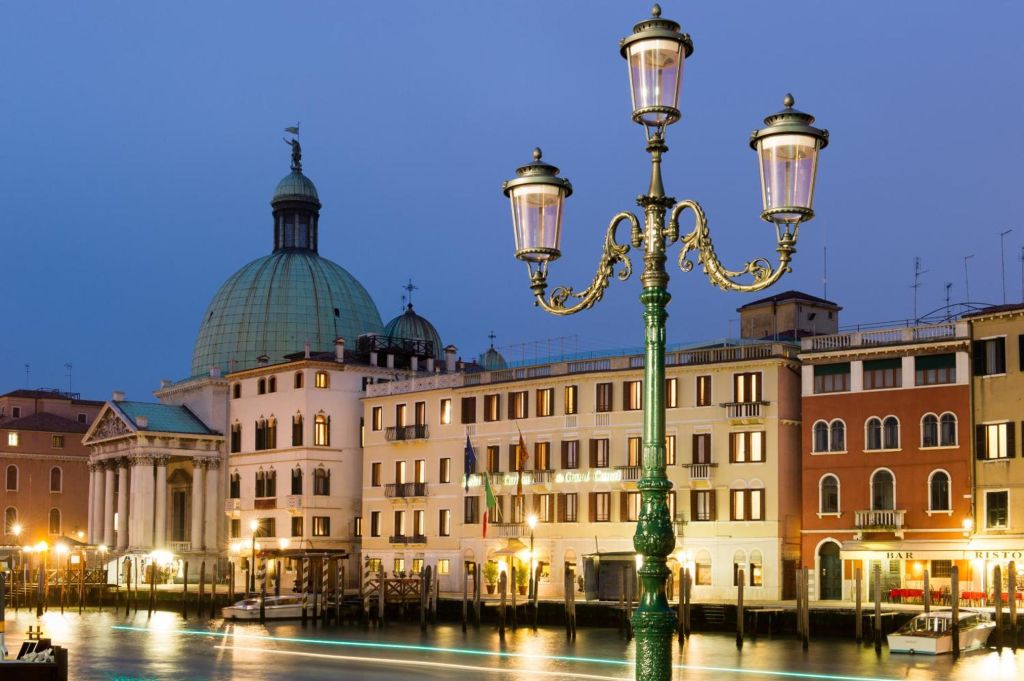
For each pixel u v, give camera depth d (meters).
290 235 126.06
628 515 78.31
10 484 129.25
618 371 79.81
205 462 112.25
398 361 109.06
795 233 16.03
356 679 50.81
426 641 64.88
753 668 51.03
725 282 16.38
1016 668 50.44
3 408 136.75
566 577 64.44
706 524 75.19
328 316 121.12
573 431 81.88
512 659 56.41
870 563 68.81
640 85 16.08
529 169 17.97
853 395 70.62
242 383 111.00
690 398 76.69
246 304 120.56
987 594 62.81
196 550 110.75
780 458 73.25
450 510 89.75
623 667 53.19
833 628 60.97
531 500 83.62
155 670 54.72
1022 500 64.62
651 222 16.58
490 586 84.75
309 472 102.12
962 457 66.75
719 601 70.31
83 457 133.50
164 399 122.81
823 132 15.95
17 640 68.88
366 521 96.94
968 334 67.12
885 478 69.25
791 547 73.31
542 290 18.27
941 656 53.78
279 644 65.38
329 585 89.31
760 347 74.44
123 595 100.94
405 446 94.19
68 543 109.94
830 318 87.25
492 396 87.44
